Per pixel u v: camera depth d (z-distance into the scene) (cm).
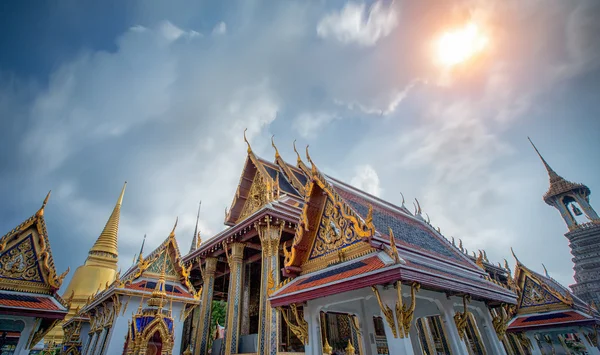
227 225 2220
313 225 923
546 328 1769
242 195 2297
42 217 1354
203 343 2011
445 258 940
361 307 965
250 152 2330
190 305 1748
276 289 895
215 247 2214
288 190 2277
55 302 1259
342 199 837
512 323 1928
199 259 2383
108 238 5069
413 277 609
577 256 4600
